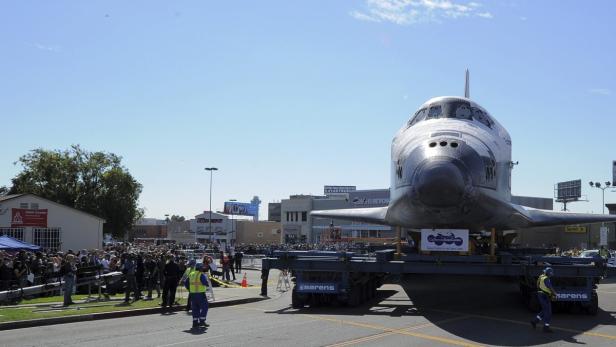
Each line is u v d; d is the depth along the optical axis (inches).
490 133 607.2
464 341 419.8
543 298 468.1
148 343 414.3
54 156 2217.0
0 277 709.9
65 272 676.1
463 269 580.4
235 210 5103.3
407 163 530.6
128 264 738.8
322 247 1558.8
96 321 557.0
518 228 717.3
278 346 398.0
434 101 650.8
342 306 649.6
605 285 1073.5
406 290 828.0
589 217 759.7
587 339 432.1
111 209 2197.3
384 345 401.1
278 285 976.9
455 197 490.6
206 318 562.9
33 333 472.4
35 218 1477.6
